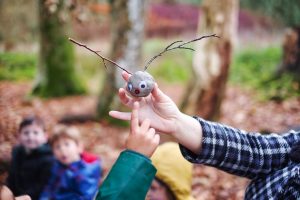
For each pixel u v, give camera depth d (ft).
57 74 34.04
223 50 20.42
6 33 43.39
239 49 47.01
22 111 27.22
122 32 24.03
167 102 4.87
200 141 4.93
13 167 11.30
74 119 24.52
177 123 4.88
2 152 16.75
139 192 4.27
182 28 58.80
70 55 34.73
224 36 20.27
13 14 43.14
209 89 20.71
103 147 19.89
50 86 33.88
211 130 4.98
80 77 35.91
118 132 22.70
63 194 10.56
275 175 4.95
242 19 54.80
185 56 47.19
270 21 51.70
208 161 5.00
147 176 4.33
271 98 27.27
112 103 24.52
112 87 24.54
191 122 4.97
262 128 21.90
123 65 24.14
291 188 4.72
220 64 20.53
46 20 32.76
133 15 23.88
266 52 43.19
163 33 57.72
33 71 42.39
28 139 11.19
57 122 24.43
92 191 10.45
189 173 7.80
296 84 28.73
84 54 47.16
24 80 40.06
